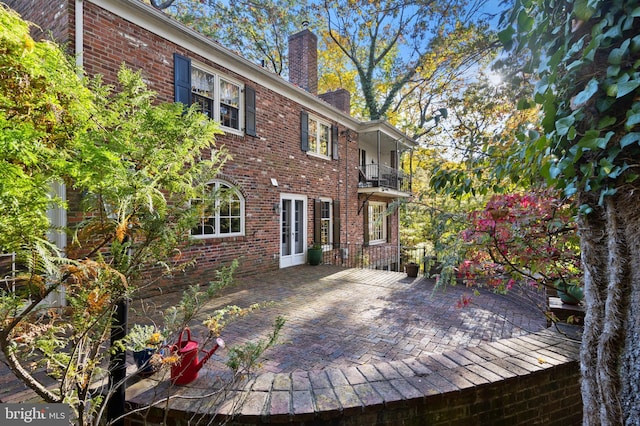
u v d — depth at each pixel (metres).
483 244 2.63
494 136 3.03
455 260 2.68
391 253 12.68
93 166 1.20
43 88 1.16
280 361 2.92
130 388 2.07
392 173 12.32
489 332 3.74
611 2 1.04
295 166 8.52
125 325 1.84
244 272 7.02
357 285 6.31
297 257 8.77
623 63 1.03
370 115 13.24
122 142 1.38
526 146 1.86
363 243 11.60
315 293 5.61
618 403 1.14
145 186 1.35
